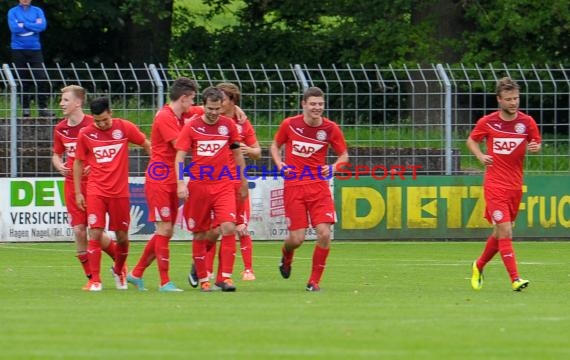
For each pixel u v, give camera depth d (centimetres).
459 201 6862
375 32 10269
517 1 9844
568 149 6900
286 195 4372
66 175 4484
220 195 4250
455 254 6116
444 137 6800
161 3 10338
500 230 4356
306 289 4394
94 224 4281
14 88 6531
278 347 2791
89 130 4272
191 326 3145
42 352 2698
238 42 11169
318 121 4297
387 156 6806
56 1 10838
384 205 6831
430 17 10281
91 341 2872
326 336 2972
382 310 3556
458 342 2886
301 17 11250
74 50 11431
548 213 6912
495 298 4009
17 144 6612
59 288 4400
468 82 6781
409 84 7062
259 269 5369
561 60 10200
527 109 6894
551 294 4206
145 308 3591
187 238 6794
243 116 4753
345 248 6456
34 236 6600
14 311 3500
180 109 4247
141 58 11244
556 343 2883
